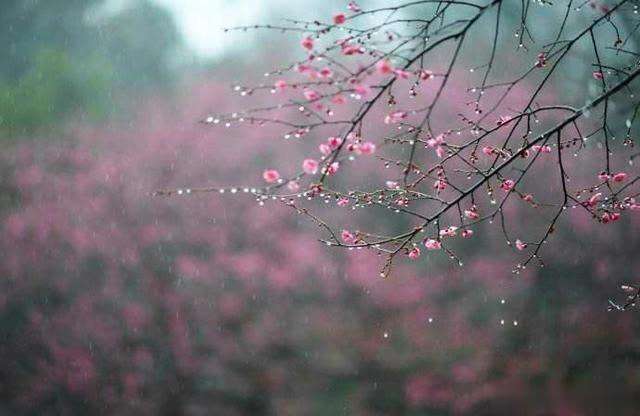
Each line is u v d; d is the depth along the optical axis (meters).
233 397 11.36
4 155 13.99
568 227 13.20
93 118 17.39
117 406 10.62
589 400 10.38
